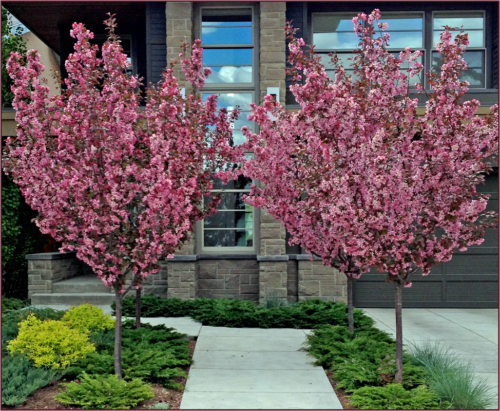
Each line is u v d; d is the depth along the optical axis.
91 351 5.40
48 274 9.74
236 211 9.79
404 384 4.78
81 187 4.80
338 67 6.23
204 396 4.71
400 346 4.96
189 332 7.31
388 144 4.71
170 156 5.24
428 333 7.44
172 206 4.93
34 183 5.35
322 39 9.86
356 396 4.42
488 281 9.68
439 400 4.49
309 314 8.10
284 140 6.34
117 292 4.98
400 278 4.94
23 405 4.34
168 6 9.35
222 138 7.10
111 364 5.10
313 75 5.36
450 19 9.89
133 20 11.16
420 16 9.89
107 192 4.85
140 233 4.84
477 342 6.90
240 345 6.68
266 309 8.17
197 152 6.44
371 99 5.25
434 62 9.83
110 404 4.24
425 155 4.77
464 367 5.39
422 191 4.70
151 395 4.40
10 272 10.09
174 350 5.79
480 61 9.89
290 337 7.14
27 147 5.47
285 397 4.70
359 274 6.53
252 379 5.26
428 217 4.66
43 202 5.36
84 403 4.21
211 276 9.51
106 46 5.21
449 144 4.68
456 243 4.65
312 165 6.07
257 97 9.70
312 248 6.50
